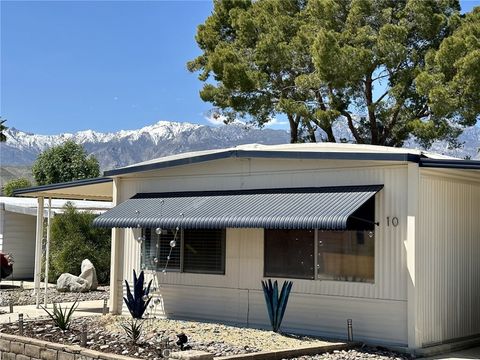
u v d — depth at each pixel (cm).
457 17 2941
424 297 1198
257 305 1405
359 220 1223
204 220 1343
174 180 1587
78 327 1376
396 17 2964
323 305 1303
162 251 1584
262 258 1403
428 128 2703
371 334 1234
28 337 1227
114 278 1666
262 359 1055
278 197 1341
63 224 2625
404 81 2823
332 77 2753
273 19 3159
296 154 1328
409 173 1200
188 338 1240
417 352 1162
